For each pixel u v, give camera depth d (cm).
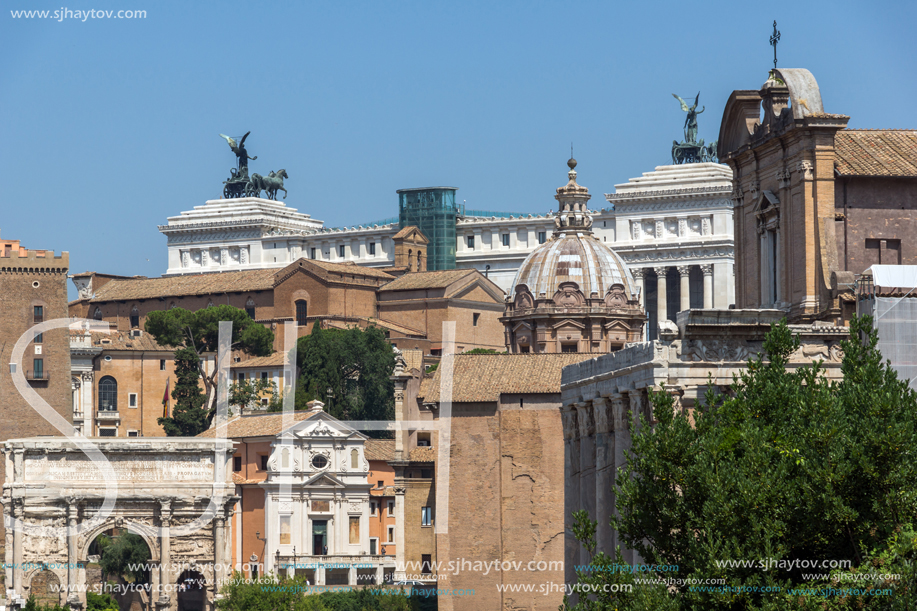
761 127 17425
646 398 14500
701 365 14062
